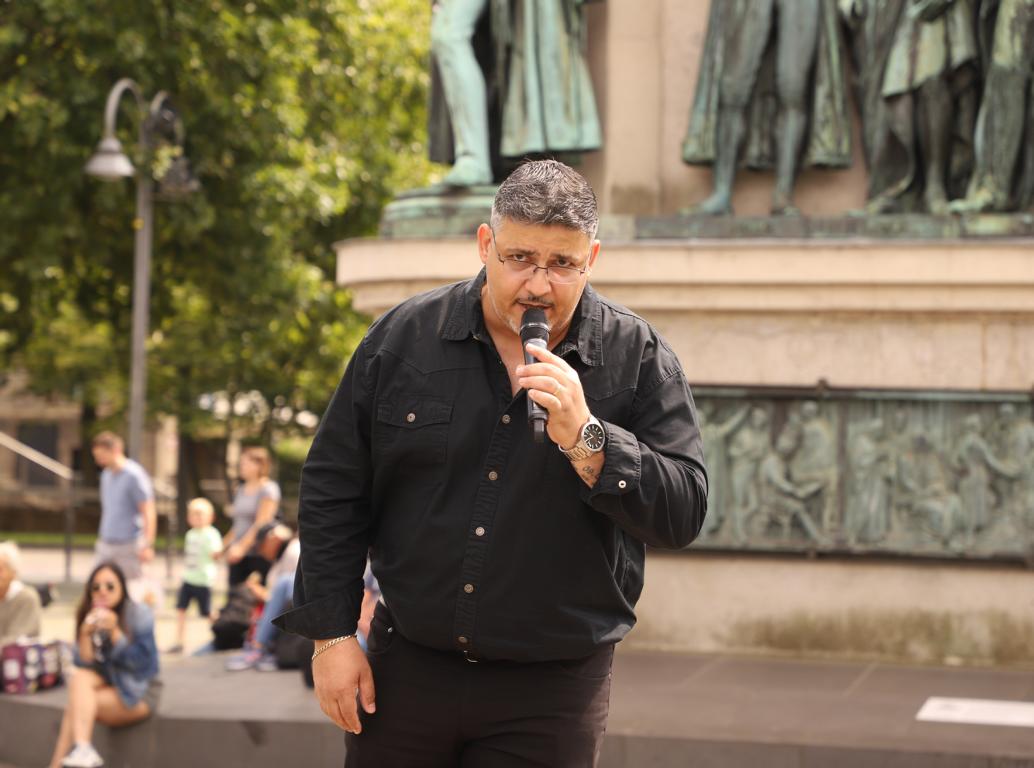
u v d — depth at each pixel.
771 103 10.07
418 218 10.38
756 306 9.77
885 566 9.73
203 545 13.82
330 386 34.25
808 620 9.78
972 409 9.64
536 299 3.33
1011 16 9.48
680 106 10.45
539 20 10.25
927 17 9.60
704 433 9.91
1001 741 7.17
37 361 35.91
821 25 9.94
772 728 7.45
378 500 3.70
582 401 3.26
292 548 10.34
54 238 22.19
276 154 23.62
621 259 9.84
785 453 9.82
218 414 39.84
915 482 9.67
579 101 10.28
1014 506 9.59
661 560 10.00
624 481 3.30
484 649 3.55
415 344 3.61
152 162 20.02
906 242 9.45
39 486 49.09
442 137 10.66
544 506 3.50
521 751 3.62
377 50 26.77
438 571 3.54
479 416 3.54
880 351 9.75
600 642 3.58
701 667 9.30
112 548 13.91
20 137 21.97
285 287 24.78
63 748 8.18
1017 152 9.59
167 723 8.19
